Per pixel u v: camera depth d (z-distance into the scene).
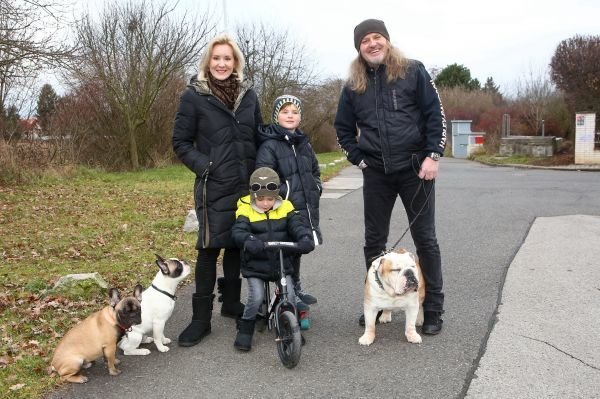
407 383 3.77
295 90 32.22
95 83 20.88
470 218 10.06
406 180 4.70
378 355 4.25
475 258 7.09
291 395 3.66
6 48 12.42
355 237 8.69
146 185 15.67
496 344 4.34
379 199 4.87
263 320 4.81
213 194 4.59
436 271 4.68
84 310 5.26
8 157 14.87
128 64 20.98
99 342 3.94
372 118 4.67
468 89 51.78
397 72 4.56
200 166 4.53
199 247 4.62
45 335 4.68
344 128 4.97
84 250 7.70
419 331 4.71
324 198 13.34
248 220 4.54
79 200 12.45
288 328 4.05
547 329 4.62
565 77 22.84
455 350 4.27
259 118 5.02
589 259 6.84
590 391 3.56
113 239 8.45
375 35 4.50
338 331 4.78
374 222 4.95
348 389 3.72
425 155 4.64
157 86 21.47
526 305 5.23
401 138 4.61
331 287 6.04
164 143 23.27
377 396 3.61
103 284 5.80
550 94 32.41
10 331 4.75
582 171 19.70
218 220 4.59
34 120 17.64
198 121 4.62
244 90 4.75
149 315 4.37
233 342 4.61
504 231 8.77
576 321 4.78
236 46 4.70
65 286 5.67
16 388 3.75
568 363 3.97
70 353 3.90
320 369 4.04
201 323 4.67
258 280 4.48
